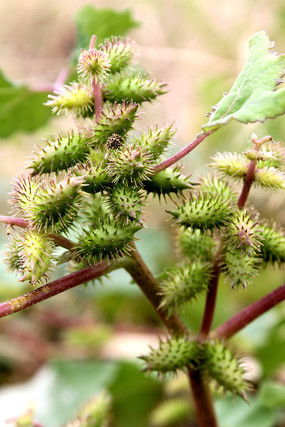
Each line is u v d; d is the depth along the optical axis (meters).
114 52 0.50
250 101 0.48
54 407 0.70
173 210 0.49
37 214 0.47
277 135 0.83
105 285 0.77
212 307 0.51
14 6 1.35
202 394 0.52
